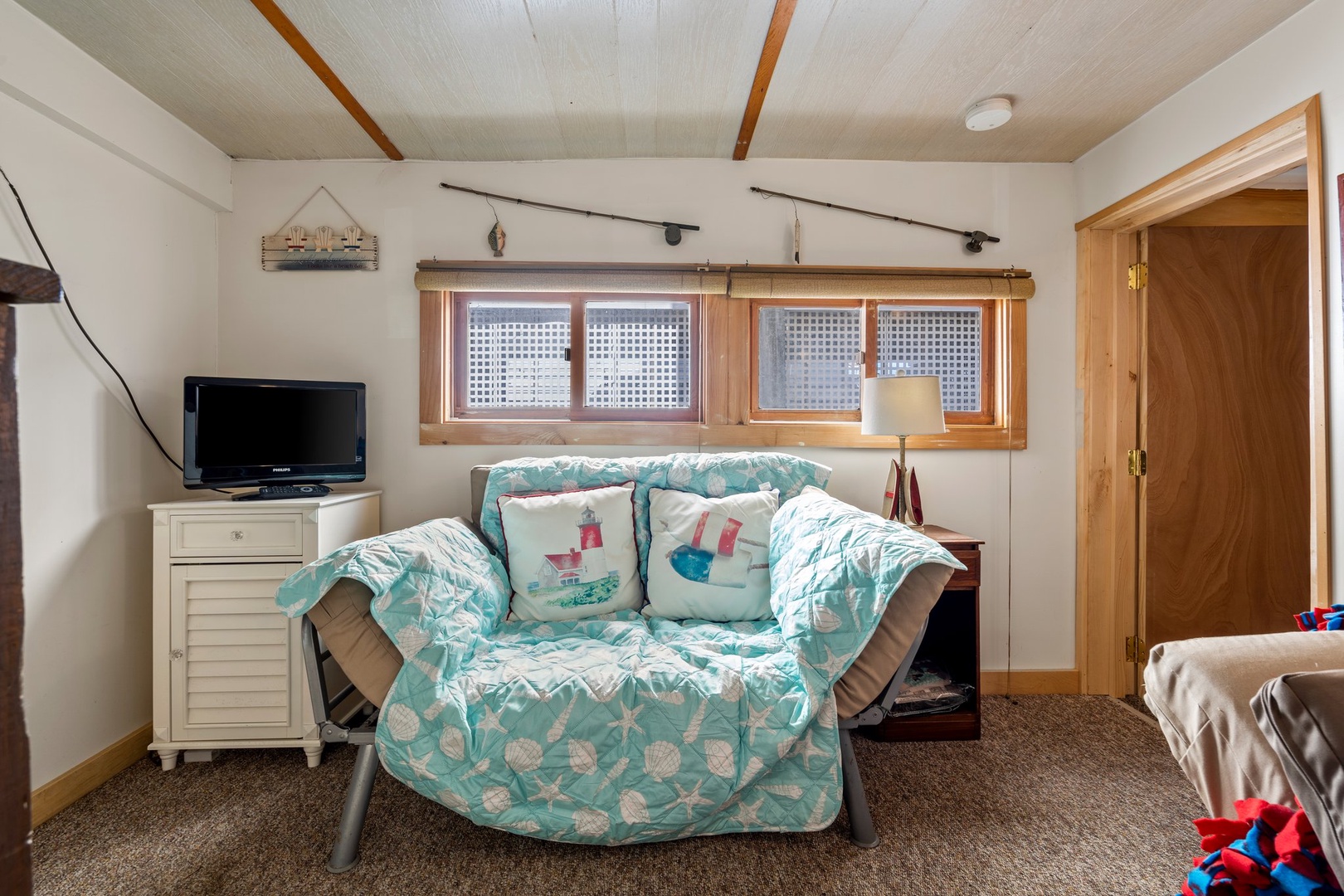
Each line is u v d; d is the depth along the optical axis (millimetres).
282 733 1901
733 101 2082
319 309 2471
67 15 1627
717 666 1503
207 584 1897
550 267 2441
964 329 2586
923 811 1634
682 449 2506
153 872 1407
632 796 1356
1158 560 2488
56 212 1763
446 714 1363
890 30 1714
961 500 2520
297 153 2424
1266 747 879
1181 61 1867
